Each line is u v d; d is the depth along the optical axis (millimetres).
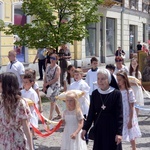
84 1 17219
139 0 45031
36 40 16719
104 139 6430
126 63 37531
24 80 9203
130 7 42062
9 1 23359
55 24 17438
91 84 11234
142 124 11938
